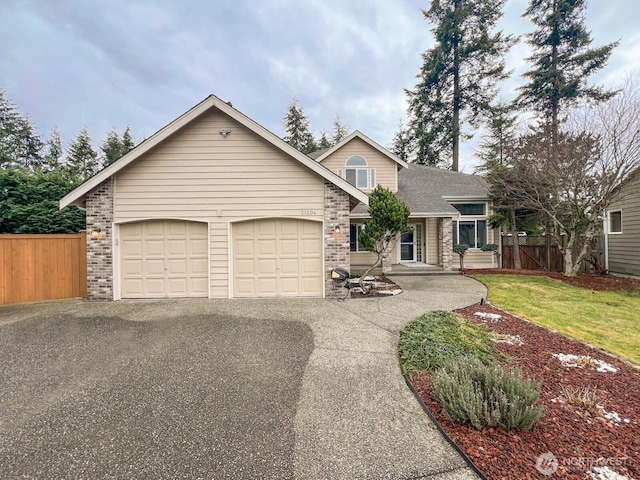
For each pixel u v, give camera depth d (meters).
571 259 12.92
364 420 3.17
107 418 3.23
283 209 8.91
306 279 9.06
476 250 16.06
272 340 5.48
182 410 3.37
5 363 4.58
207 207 8.79
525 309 7.53
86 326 6.29
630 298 8.80
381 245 10.26
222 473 2.49
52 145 30.20
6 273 8.16
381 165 16.16
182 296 8.85
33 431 3.03
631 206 12.83
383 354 4.87
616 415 3.21
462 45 24.39
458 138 25.47
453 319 6.37
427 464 2.55
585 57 20.91
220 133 8.76
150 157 8.68
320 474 2.47
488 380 3.23
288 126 33.94
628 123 11.07
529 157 13.24
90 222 8.55
